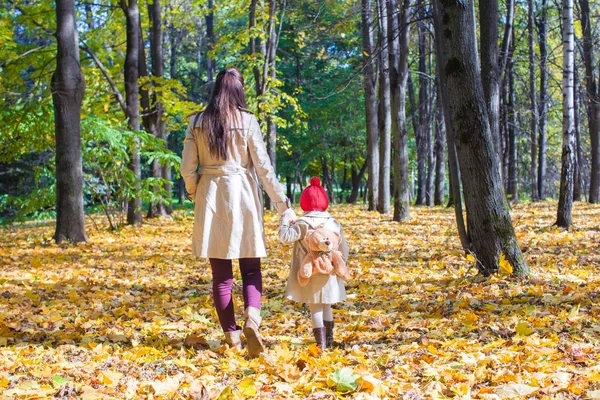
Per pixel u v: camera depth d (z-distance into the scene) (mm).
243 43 21734
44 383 3670
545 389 3156
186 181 4414
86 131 14086
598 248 9656
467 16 7109
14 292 7059
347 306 6164
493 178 7199
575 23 27328
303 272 4270
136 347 4566
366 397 3186
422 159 32844
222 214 4305
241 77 4539
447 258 9109
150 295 7133
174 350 4492
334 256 4336
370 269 8578
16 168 25875
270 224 16359
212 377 3691
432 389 3291
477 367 3701
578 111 26469
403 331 4992
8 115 13609
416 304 6082
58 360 4227
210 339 4820
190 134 4422
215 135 4297
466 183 7301
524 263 7195
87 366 3982
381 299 6441
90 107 18812
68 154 12375
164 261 9891
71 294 6730
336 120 34062
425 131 32219
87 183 15047
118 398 3328
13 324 5367
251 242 4301
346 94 31891
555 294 6035
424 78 29969
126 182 15266
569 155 12758
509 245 7160
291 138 34219
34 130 13750
